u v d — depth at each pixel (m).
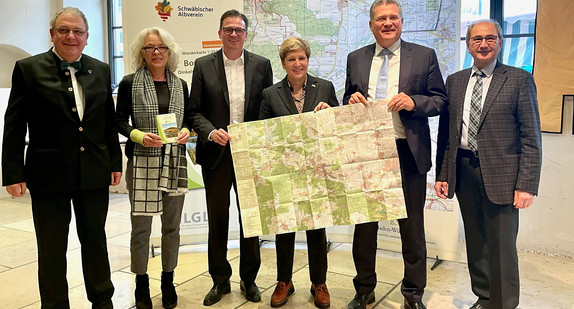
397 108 2.28
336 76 3.74
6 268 3.53
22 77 2.10
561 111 3.40
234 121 2.70
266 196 2.40
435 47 3.41
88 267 2.33
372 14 2.40
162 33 2.49
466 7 4.05
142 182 2.47
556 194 3.51
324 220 2.40
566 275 3.16
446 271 3.32
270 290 3.01
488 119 2.28
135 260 2.59
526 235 3.67
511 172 2.25
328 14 3.70
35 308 2.80
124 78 2.55
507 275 2.29
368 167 2.37
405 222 2.47
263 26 3.82
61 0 6.57
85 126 2.20
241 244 2.81
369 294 2.71
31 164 2.14
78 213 2.30
